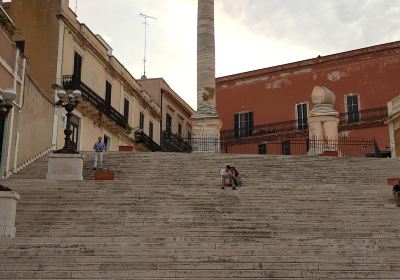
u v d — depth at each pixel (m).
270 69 47.06
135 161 22.41
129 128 37.62
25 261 10.77
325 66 44.78
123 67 39.16
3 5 30.67
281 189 17.38
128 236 13.08
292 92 45.84
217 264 10.66
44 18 30.08
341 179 20.45
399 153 29.88
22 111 23.00
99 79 34.84
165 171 20.94
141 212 14.80
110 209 14.97
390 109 30.92
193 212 14.96
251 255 11.23
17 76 22.42
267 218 14.45
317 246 11.90
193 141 31.28
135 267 10.55
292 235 13.12
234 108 48.12
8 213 12.87
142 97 42.62
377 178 20.55
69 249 11.24
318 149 32.28
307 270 10.46
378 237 12.96
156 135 46.50
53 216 14.38
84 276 10.21
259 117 46.84
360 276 10.32
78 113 30.83
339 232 13.36
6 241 11.78
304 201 16.12
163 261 10.81
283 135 45.19
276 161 22.81
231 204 15.72
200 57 32.97
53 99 28.47
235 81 48.62
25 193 16.25
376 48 42.78
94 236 13.18
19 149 22.62
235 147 47.28
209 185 18.67
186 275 10.32
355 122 42.41
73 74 31.06
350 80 43.53
